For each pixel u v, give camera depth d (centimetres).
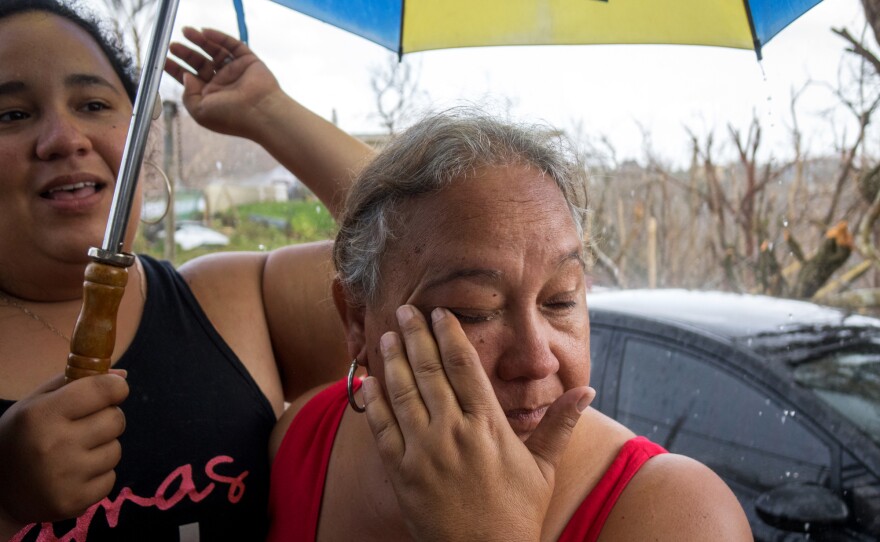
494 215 100
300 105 181
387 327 110
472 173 102
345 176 168
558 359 105
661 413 264
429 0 148
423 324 99
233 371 151
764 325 267
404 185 105
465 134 105
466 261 99
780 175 663
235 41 182
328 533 129
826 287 576
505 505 91
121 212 105
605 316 299
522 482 92
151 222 165
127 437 135
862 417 225
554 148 109
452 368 95
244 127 180
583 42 142
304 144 175
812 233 660
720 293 309
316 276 168
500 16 145
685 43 135
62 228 130
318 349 169
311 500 133
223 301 161
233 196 798
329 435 138
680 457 112
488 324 101
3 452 102
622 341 288
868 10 486
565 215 104
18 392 131
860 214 586
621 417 275
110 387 104
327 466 135
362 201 112
